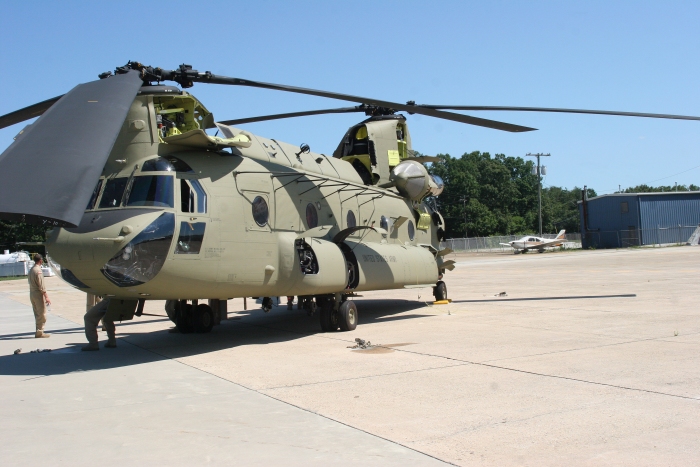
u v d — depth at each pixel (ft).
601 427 17.38
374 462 15.20
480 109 40.75
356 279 41.24
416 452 15.83
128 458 16.02
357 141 52.01
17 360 32.07
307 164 41.81
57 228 30.09
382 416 19.21
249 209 34.35
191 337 39.42
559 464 14.71
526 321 40.50
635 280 72.64
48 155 23.09
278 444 16.81
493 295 61.72
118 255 28.55
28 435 18.25
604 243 230.68
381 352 30.73
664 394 20.66
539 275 90.48
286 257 35.94
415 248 50.80
